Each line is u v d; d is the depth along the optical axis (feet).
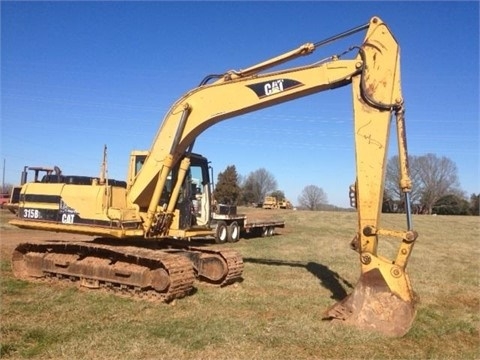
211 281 34.91
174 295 28.50
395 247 67.82
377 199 25.45
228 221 69.31
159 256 29.27
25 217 34.83
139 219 32.73
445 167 256.11
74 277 32.68
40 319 24.17
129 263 30.78
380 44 26.58
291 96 29.50
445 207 253.44
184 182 35.22
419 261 52.65
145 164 33.17
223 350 20.67
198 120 32.04
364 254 25.00
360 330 23.70
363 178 25.79
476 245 76.13
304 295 32.09
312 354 20.72
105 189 32.22
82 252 33.12
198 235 35.19
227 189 263.49
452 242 79.82
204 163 42.29
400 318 23.76
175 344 21.09
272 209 196.75
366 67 26.63
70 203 33.22
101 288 31.45
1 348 19.75
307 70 28.73
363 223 25.49
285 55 30.04
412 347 22.18
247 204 304.09
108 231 31.42
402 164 25.41
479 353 21.84
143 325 23.70
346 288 34.76
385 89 26.14
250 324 24.44
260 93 30.25
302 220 128.98
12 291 30.48
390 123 26.14
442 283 38.78
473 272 45.85
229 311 27.22
